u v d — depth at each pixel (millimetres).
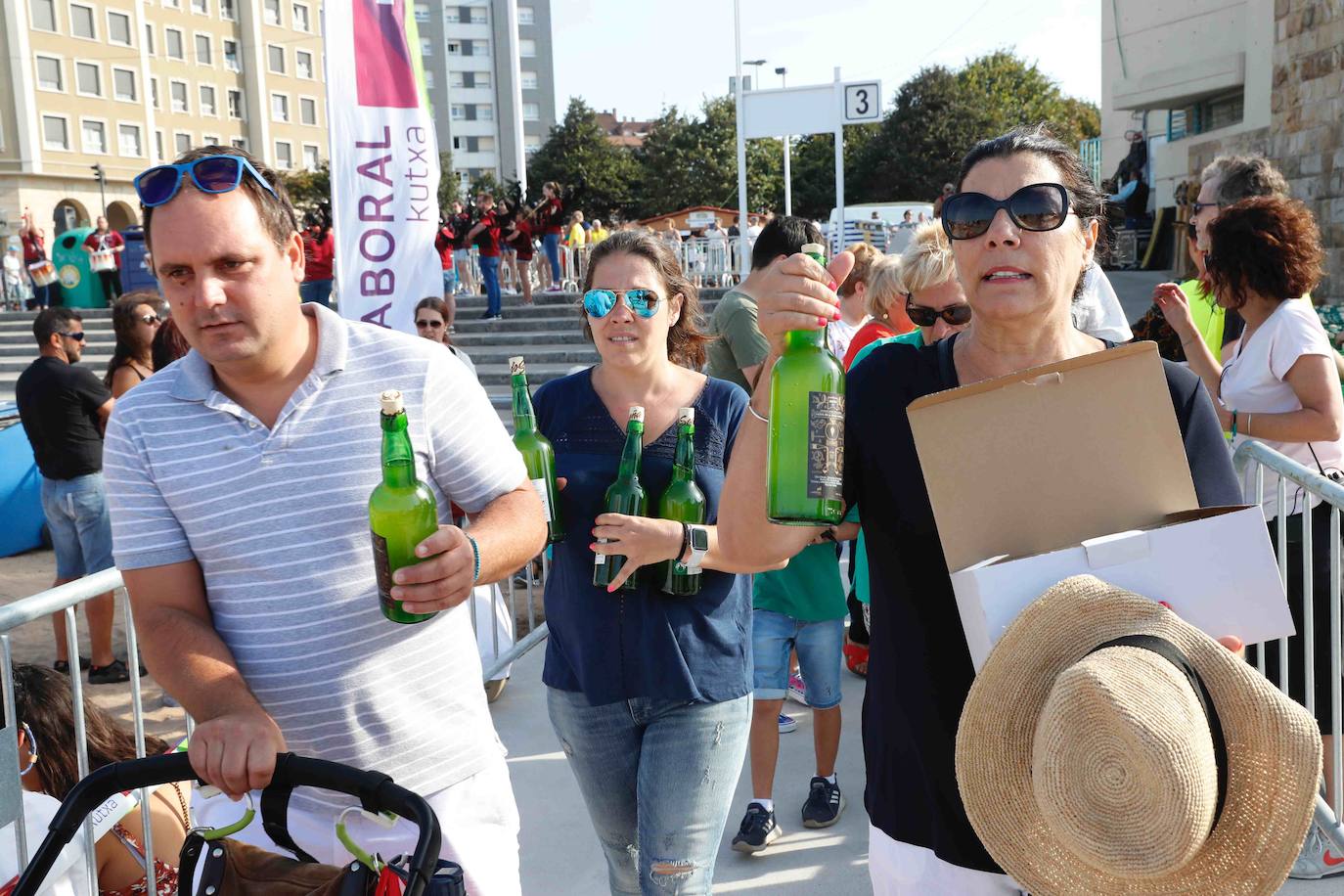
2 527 7789
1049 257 1621
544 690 4703
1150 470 1540
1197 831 1195
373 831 1847
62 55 53375
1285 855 1251
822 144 55938
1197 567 1433
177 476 1747
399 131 6160
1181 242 13633
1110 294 4398
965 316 3189
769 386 1679
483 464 1901
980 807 1399
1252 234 3234
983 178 1659
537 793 3787
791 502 1611
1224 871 1280
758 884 3176
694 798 2379
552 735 4246
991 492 1538
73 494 5355
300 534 1756
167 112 59812
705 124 60281
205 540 1760
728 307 3582
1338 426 3131
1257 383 3281
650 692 2365
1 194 51656
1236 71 17203
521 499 1929
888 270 3832
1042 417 1536
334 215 6094
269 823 1471
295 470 1753
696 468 2512
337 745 1814
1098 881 1344
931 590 1661
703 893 2410
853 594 4566
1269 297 3258
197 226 1617
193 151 1686
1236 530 1432
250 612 1777
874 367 1774
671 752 2389
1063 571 1444
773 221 3543
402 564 1636
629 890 2615
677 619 2371
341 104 6059
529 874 3291
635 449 2455
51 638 5988
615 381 2594
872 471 1725
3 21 50875
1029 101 52938
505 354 15031
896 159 50469
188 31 61000
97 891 2143
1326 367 3154
